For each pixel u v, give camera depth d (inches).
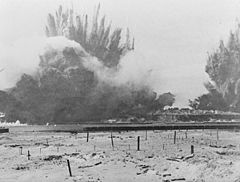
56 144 1353.3
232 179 632.4
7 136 1817.2
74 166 885.8
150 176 742.5
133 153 1067.9
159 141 1413.6
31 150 1188.5
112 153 1067.3
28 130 2274.9
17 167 869.2
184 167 804.6
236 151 1032.8
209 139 1502.2
